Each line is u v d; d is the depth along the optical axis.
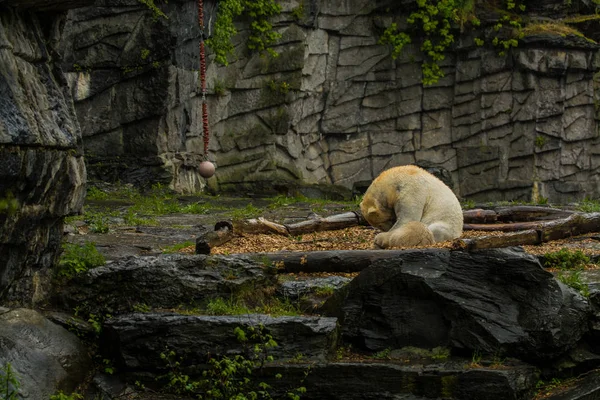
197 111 32.41
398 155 37.88
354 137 37.50
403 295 9.84
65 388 8.96
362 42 36.91
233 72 33.84
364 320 9.91
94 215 19.45
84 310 10.24
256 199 28.69
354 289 10.08
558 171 38.19
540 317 9.38
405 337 9.68
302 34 35.03
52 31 10.23
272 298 10.77
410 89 37.78
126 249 13.79
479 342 9.32
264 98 34.62
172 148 30.50
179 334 9.46
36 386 8.62
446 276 9.78
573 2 38.47
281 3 34.56
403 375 8.94
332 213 22.20
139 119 29.50
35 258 10.04
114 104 29.48
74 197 10.60
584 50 37.69
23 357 8.79
